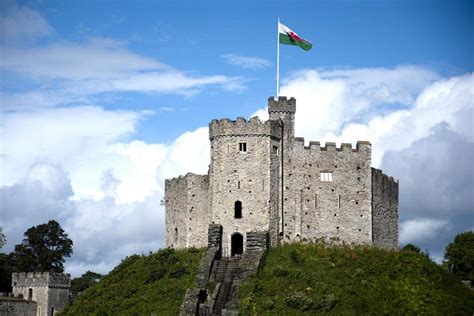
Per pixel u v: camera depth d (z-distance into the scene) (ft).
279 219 485.15
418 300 419.54
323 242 486.38
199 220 506.89
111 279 480.64
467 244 547.90
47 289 564.71
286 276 437.58
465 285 456.45
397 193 538.06
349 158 499.51
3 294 570.46
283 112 497.87
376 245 501.15
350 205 495.41
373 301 414.82
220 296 429.38
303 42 500.33
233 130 487.61
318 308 408.67
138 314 430.20
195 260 473.67
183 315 417.08
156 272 465.47
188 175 514.68
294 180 492.54
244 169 483.92
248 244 467.52
